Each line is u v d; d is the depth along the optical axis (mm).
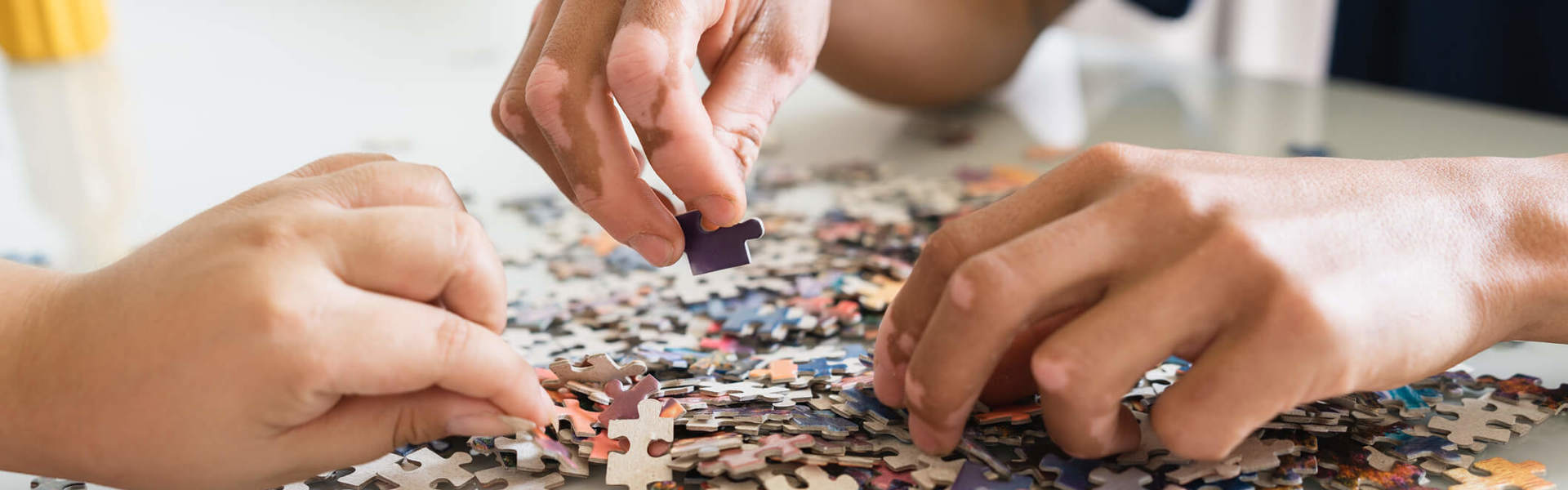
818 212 763
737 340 612
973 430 532
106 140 997
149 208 819
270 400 470
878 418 539
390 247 485
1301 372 462
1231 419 470
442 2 1720
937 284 512
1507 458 517
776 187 812
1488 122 868
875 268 672
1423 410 541
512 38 1458
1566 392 551
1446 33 1187
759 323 619
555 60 539
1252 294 467
